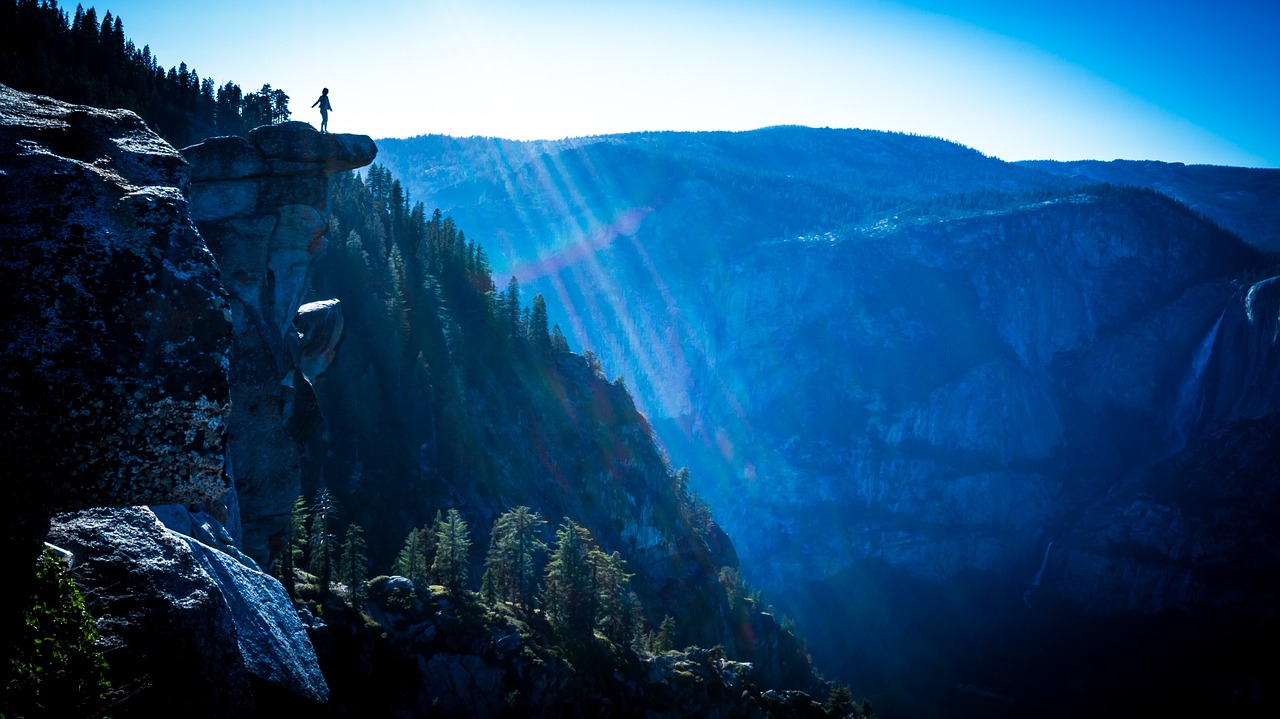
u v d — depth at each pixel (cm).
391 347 12119
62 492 905
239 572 1697
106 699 1015
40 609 1012
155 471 948
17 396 886
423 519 10738
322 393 10738
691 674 9525
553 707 7481
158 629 1128
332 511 7244
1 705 925
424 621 7144
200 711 1117
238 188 4009
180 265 1032
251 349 3916
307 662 1719
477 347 14912
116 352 946
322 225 4275
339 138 4172
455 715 6688
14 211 965
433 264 15788
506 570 9038
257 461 3912
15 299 916
